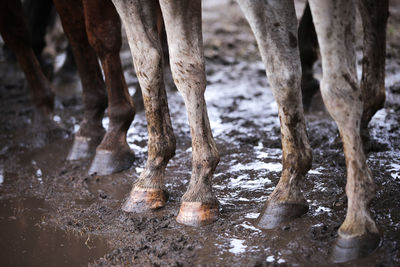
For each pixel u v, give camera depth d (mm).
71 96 7320
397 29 8836
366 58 4379
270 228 3506
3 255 3703
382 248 3086
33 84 5961
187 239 3553
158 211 4043
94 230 3957
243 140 5281
